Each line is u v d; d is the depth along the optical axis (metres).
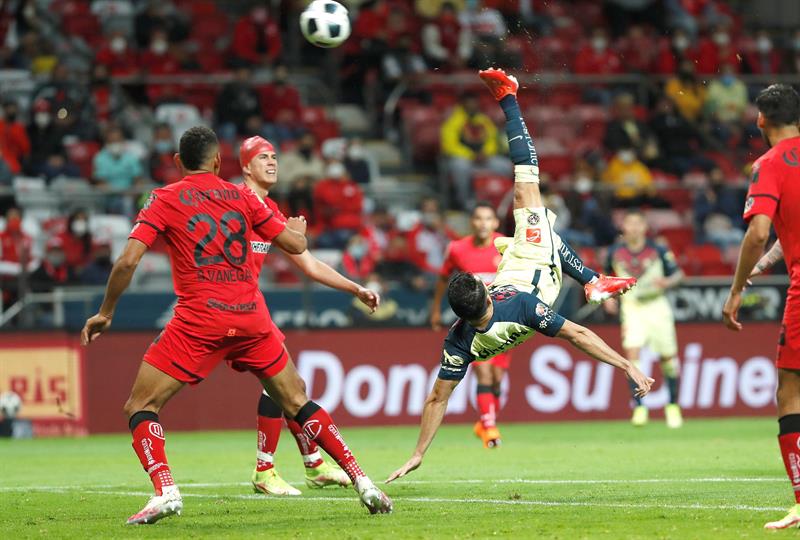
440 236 72.38
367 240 68.56
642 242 57.28
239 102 82.44
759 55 94.44
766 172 22.62
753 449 45.19
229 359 25.86
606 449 45.97
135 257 24.69
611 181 81.38
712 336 67.38
